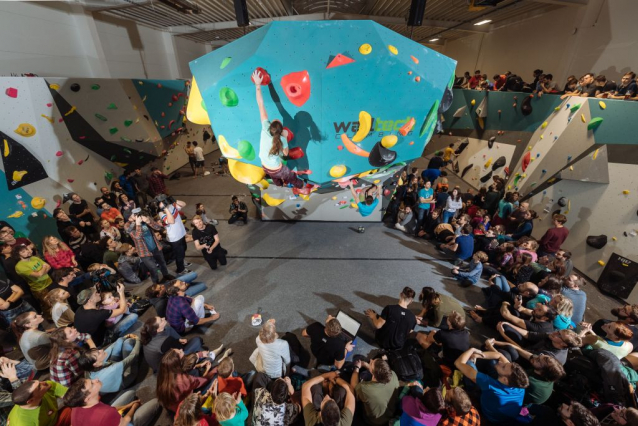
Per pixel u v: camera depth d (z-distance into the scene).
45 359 3.28
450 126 10.43
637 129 4.32
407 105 2.47
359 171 2.86
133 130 7.49
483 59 13.37
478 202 7.14
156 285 3.74
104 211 5.79
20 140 5.11
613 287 4.67
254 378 3.04
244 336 3.92
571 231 5.43
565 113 5.66
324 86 2.28
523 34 10.62
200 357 3.36
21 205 5.07
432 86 2.44
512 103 7.28
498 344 3.37
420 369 3.05
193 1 8.73
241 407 2.50
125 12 9.90
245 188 9.09
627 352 3.06
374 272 5.27
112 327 3.78
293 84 2.27
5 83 4.87
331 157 2.70
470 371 2.88
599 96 5.10
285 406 2.51
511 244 4.96
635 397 2.60
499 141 7.88
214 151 13.98
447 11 10.25
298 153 2.63
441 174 7.78
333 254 5.79
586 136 5.09
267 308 4.39
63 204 5.76
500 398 2.61
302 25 2.23
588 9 8.00
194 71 2.60
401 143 2.71
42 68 7.97
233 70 2.30
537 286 3.96
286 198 6.69
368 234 6.54
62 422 2.59
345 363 3.32
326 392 2.89
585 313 4.44
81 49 9.28
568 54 8.70
